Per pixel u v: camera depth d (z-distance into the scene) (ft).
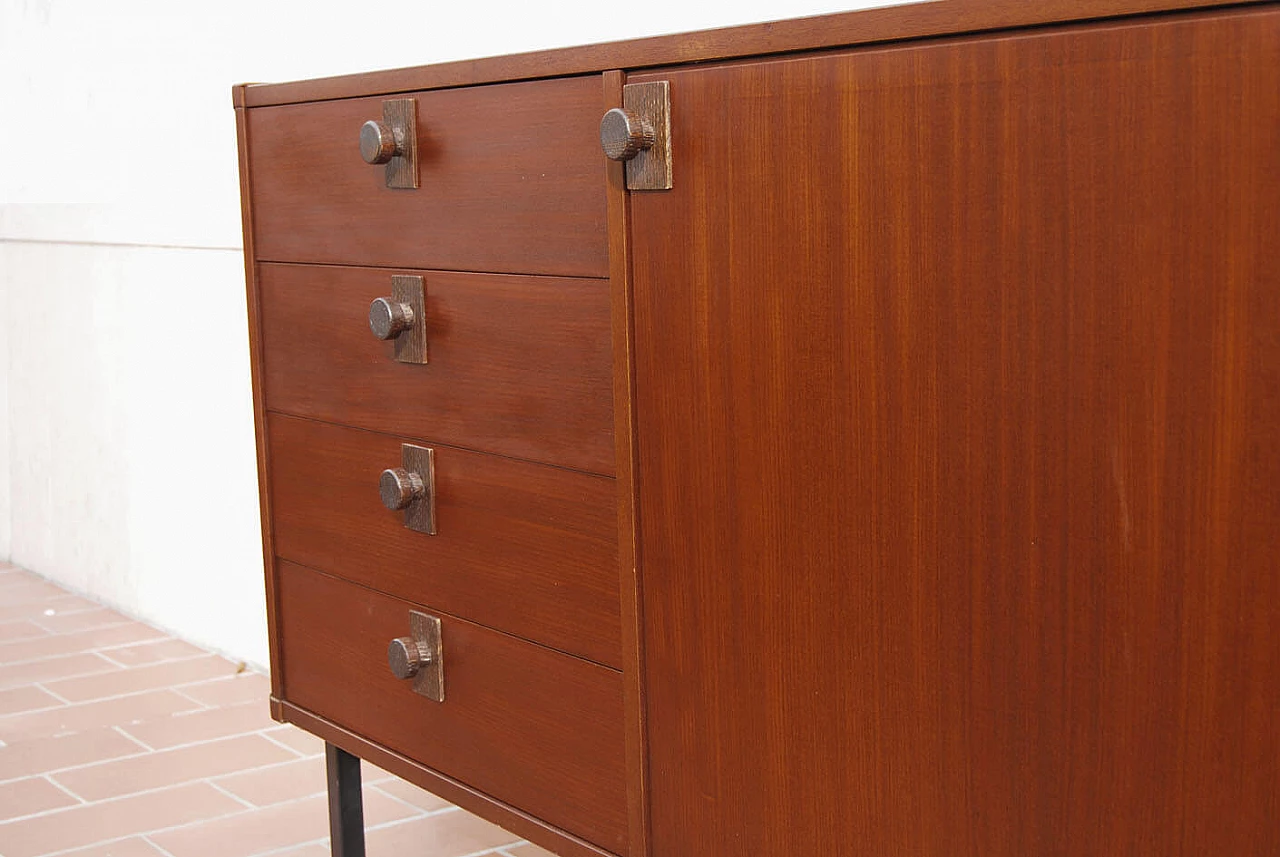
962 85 3.35
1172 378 3.07
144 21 11.12
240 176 6.11
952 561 3.56
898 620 3.71
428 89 4.98
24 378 13.79
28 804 8.18
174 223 10.80
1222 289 2.97
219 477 10.78
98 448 12.50
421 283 5.15
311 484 6.01
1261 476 2.96
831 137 3.65
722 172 3.93
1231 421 2.99
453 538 5.24
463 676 5.31
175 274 10.96
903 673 3.72
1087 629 3.31
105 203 11.72
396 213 5.24
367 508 5.68
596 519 4.59
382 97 5.22
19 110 13.66
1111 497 3.22
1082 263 3.19
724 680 4.23
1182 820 3.20
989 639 3.51
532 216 4.63
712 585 4.20
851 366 3.70
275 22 9.73
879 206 3.57
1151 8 3.01
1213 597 3.07
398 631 5.63
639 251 4.24
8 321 13.98
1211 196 2.96
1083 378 3.23
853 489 3.76
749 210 3.88
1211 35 2.92
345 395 5.69
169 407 11.30
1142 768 3.26
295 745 9.12
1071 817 3.41
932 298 3.49
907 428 3.60
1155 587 3.17
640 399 4.33
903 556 3.67
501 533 5.00
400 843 7.62
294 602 6.27
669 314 4.17
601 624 4.65
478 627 5.19
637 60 4.13
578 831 4.91
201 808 8.11
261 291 6.13
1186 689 3.15
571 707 4.83
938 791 3.70
